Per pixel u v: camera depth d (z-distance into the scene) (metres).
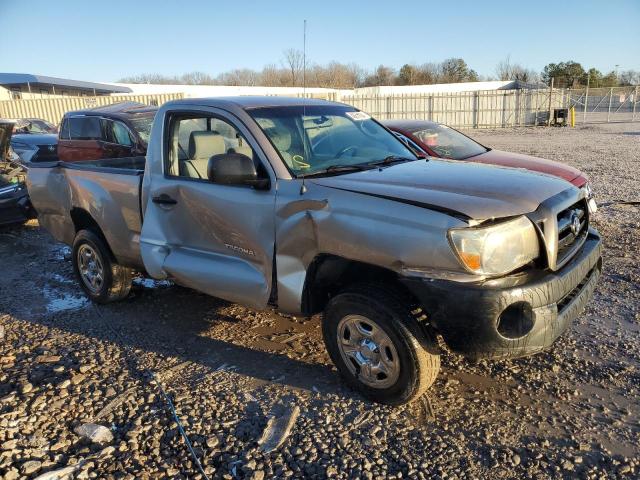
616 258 6.38
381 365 3.51
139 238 4.89
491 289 3.05
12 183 8.58
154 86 35.34
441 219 3.09
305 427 3.42
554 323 3.25
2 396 3.85
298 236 3.62
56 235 6.07
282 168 3.82
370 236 3.28
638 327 4.63
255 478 2.99
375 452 3.18
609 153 17.25
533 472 2.98
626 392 3.70
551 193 3.57
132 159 6.31
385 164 4.21
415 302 3.42
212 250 4.25
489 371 4.02
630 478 2.92
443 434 3.32
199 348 4.54
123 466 3.13
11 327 5.13
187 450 3.25
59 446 3.30
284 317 5.08
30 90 32.47
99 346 4.64
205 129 4.41
